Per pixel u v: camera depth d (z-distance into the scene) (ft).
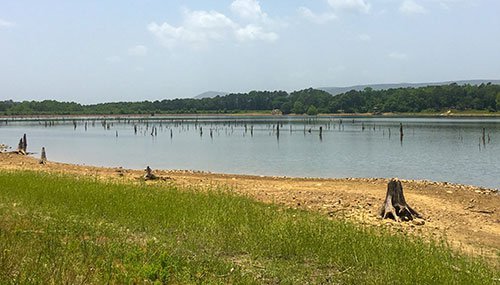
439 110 593.83
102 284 24.71
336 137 263.29
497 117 512.63
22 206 42.88
